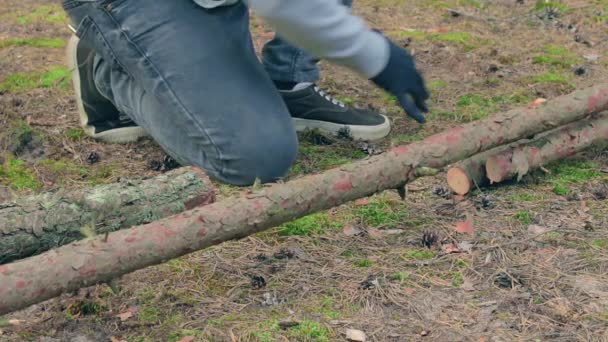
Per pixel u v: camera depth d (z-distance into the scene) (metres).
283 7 2.60
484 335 2.40
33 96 4.45
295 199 2.59
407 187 3.34
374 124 3.89
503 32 5.47
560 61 4.82
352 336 2.38
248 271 2.77
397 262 2.80
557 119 3.20
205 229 2.45
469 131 2.97
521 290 2.61
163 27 3.10
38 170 3.63
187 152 3.35
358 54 2.71
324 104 3.88
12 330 2.47
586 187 3.30
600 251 2.82
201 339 2.40
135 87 3.43
